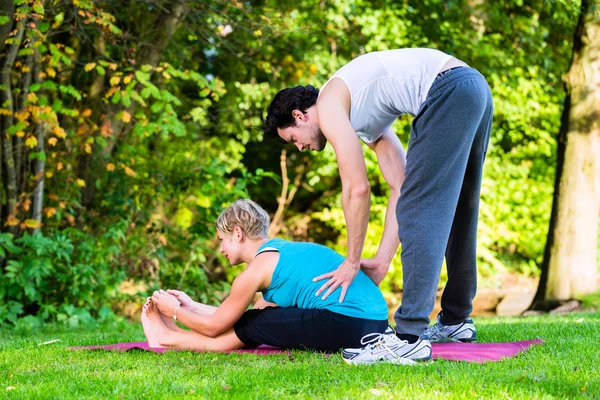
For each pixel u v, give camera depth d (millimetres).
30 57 7086
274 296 3611
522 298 11812
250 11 9234
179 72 7902
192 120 10289
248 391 2668
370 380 2775
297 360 3309
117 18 8688
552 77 11656
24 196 7277
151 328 3826
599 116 9531
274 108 3477
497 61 11266
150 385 2750
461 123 3141
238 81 11414
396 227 3730
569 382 2715
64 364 3332
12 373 3105
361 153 3227
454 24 11094
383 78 3311
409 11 11258
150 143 10508
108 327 6984
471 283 3818
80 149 8180
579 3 9609
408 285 3170
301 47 10812
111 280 7809
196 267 9188
